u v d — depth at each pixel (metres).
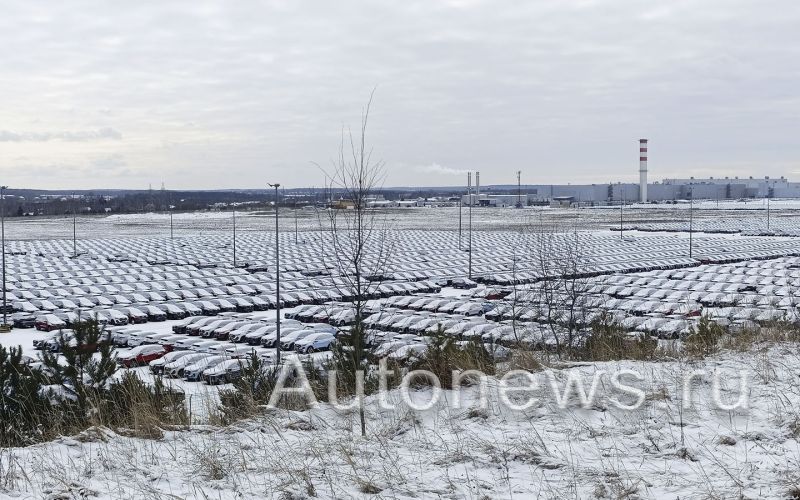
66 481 7.10
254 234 122.88
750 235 113.81
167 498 6.74
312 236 114.06
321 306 48.31
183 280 65.50
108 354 12.57
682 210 199.88
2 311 50.00
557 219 157.88
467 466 7.54
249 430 9.31
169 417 10.62
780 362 11.16
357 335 11.93
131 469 7.57
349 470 7.47
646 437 8.16
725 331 16.41
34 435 10.06
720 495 6.46
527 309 33.38
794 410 8.62
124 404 10.94
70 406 10.91
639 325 26.89
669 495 6.57
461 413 9.56
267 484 7.10
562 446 8.02
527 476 7.20
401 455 7.95
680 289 55.84
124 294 56.88
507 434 8.50
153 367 29.36
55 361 12.34
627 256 82.81
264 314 49.47
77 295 57.16
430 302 49.12
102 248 99.38
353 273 17.62
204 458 7.79
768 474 6.91
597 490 6.71
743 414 8.73
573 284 33.19
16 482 7.14
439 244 97.25
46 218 196.75
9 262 81.50
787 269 67.94
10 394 11.26
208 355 29.20
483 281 63.72
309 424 9.49
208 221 174.50
